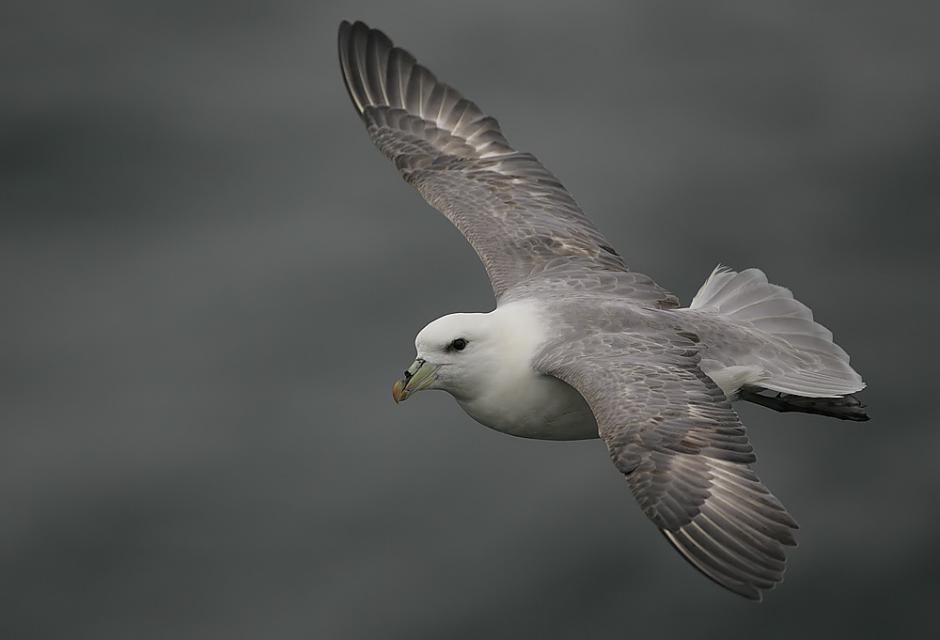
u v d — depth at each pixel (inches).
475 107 525.3
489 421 442.6
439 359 434.9
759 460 775.1
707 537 357.1
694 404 380.5
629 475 367.9
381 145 525.7
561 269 467.2
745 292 463.8
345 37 542.3
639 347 411.2
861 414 477.1
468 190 501.7
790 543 354.3
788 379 438.3
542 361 418.6
